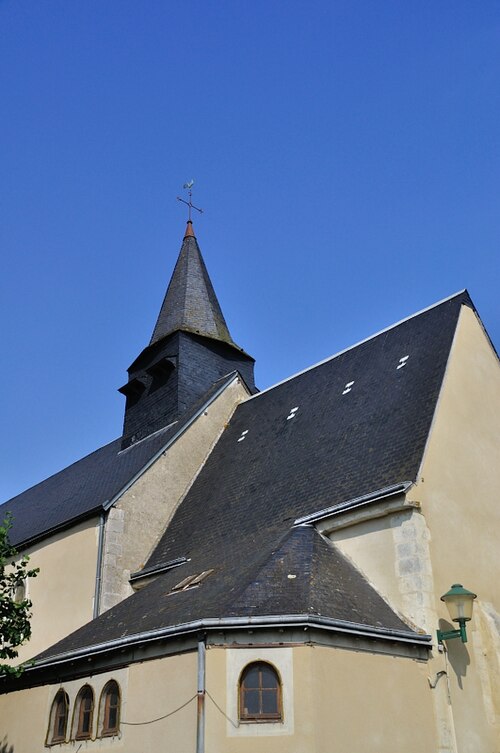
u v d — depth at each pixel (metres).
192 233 27.94
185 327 24.08
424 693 11.33
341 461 15.37
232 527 16.38
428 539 12.55
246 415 21.39
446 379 14.79
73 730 12.08
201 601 12.12
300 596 11.30
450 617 12.21
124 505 18.41
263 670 10.47
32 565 19.97
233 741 9.99
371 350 18.58
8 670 12.70
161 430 22.38
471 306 16.58
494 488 14.49
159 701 10.86
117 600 17.30
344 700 10.41
